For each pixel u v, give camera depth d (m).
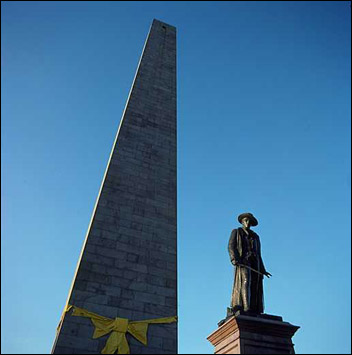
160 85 26.86
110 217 18.91
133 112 24.11
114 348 14.86
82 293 15.98
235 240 17.73
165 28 31.97
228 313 16.41
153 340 15.86
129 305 16.47
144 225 19.44
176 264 18.88
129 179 20.88
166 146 23.56
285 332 15.26
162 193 21.25
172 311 17.12
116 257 17.69
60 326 15.26
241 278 16.58
